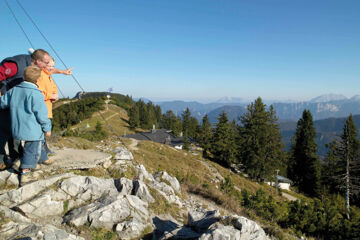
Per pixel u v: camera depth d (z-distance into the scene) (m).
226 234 4.94
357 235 11.96
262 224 11.80
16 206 4.66
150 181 9.56
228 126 57.16
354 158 38.66
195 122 115.50
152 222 6.53
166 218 7.33
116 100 138.38
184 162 34.97
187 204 10.49
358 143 39.47
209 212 6.69
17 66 4.00
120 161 8.87
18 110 3.87
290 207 14.06
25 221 4.44
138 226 5.64
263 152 44.81
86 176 6.32
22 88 3.87
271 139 45.41
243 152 48.19
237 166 55.66
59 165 6.07
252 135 47.25
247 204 14.61
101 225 5.31
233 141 54.94
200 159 41.12
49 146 7.51
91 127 76.00
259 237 5.28
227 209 13.16
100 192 6.18
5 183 4.93
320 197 45.94
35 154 4.23
